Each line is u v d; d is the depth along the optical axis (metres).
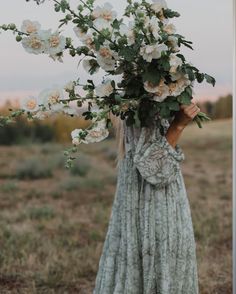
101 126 3.34
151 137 3.56
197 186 14.83
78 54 3.44
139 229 3.65
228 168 18.34
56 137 22.70
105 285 3.73
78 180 14.44
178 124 3.56
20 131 22.39
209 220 9.66
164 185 3.60
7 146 22.16
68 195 13.21
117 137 3.82
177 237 3.68
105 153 21.33
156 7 3.41
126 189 3.68
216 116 22.33
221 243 8.19
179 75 3.34
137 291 3.66
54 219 9.99
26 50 3.35
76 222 9.74
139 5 3.40
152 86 3.34
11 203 12.07
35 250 7.57
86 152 21.64
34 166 16.50
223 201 12.17
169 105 3.38
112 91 3.41
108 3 3.37
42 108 3.34
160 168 3.52
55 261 7.00
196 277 3.78
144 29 3.31
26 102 3.32
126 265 3.67
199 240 8.28
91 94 3.41
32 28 3.35
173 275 3.67
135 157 3.54
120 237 3.72
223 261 7.22
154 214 3.63
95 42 3.30
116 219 3.75
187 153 21.64
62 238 8.27
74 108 3.38
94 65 3.48
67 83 3.39
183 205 3.71
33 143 22.17
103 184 14.87
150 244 3.61
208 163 19.44
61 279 6.34
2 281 6.25
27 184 15.09
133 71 3.45
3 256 7.00
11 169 17.27
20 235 8.36
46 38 3.34
